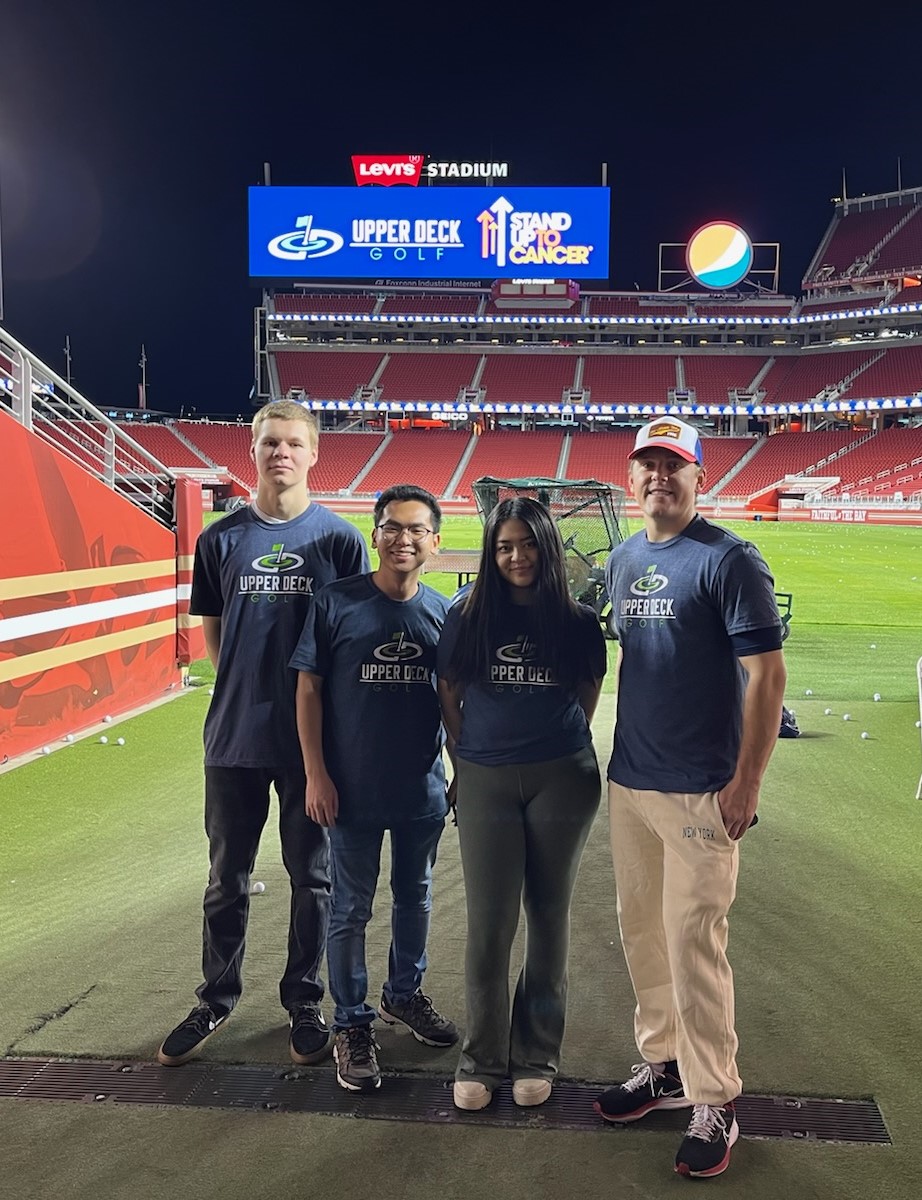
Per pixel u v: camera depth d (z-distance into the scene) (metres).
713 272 62.97
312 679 2.98
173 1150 2.60
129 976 3.57
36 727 6.88
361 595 2.99
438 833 3.13
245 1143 2.63
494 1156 2.58
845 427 61.16
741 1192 2.43
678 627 2.60
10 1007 3.34
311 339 66.50
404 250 59.00
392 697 2.96
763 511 47.06
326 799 2.93
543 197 58.00
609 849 5.07
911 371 57.16
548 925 2.81
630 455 2.72
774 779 6.23
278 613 3.11
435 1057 3.09
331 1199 2.41
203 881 4.50
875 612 14.99
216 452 57.28
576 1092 2.89
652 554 2.70
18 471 6.57
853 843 5.03
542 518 2.74
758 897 4.33
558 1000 2.84
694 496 2.70
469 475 55.34
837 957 3.74
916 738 7.34
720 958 2.59
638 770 2.68
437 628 3.05
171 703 8.51
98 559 7.72
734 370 63.06
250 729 3.10
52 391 7.77
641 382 62.56
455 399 61.91
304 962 3.15
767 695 2.48
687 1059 2.56
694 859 2.56
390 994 3.20
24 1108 2.78
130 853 4.85
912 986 3.51
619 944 3.91
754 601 2.49
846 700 8.84
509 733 2.75
